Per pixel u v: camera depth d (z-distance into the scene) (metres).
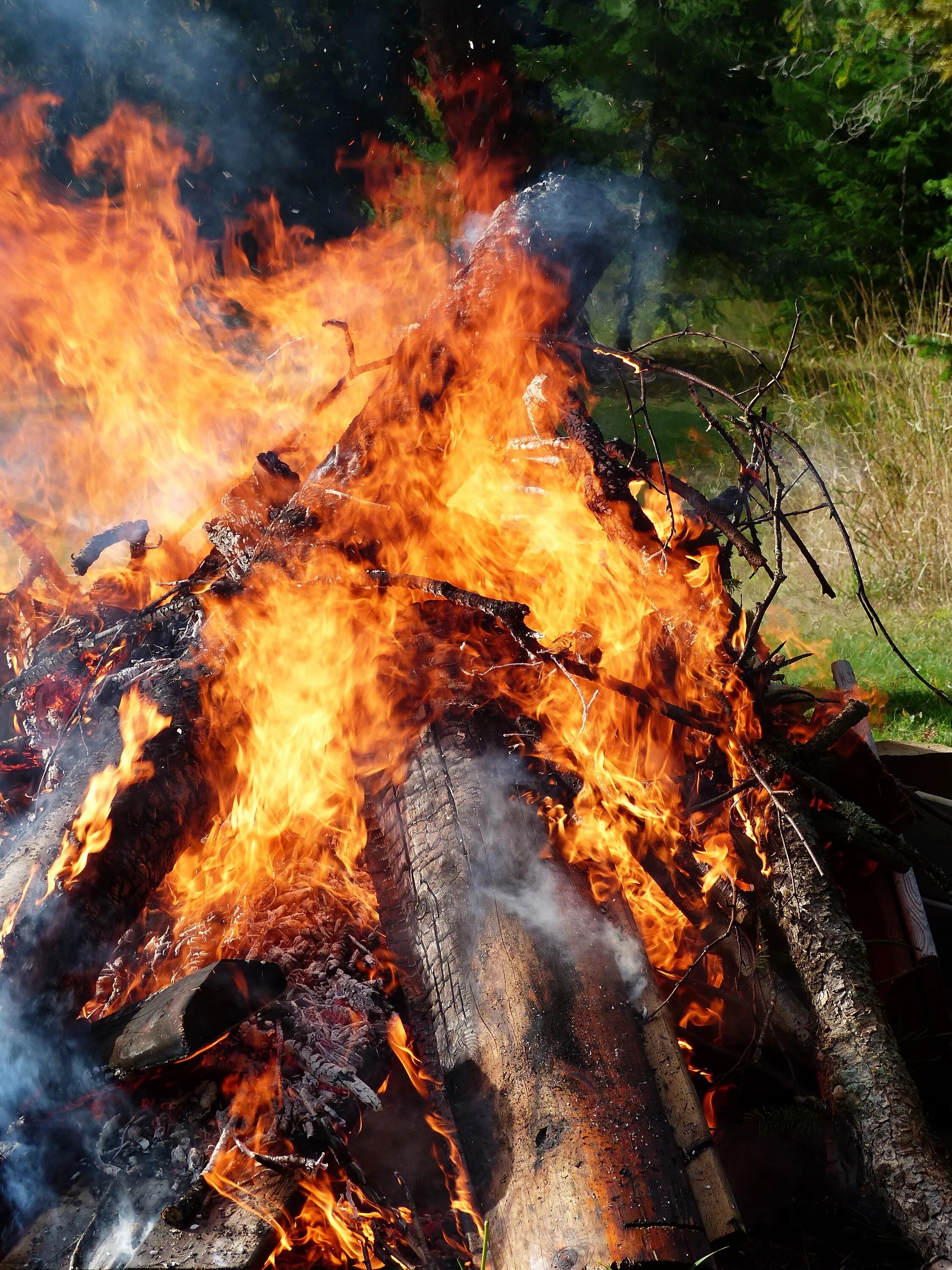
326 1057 2.40
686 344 12.30
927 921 3.03
